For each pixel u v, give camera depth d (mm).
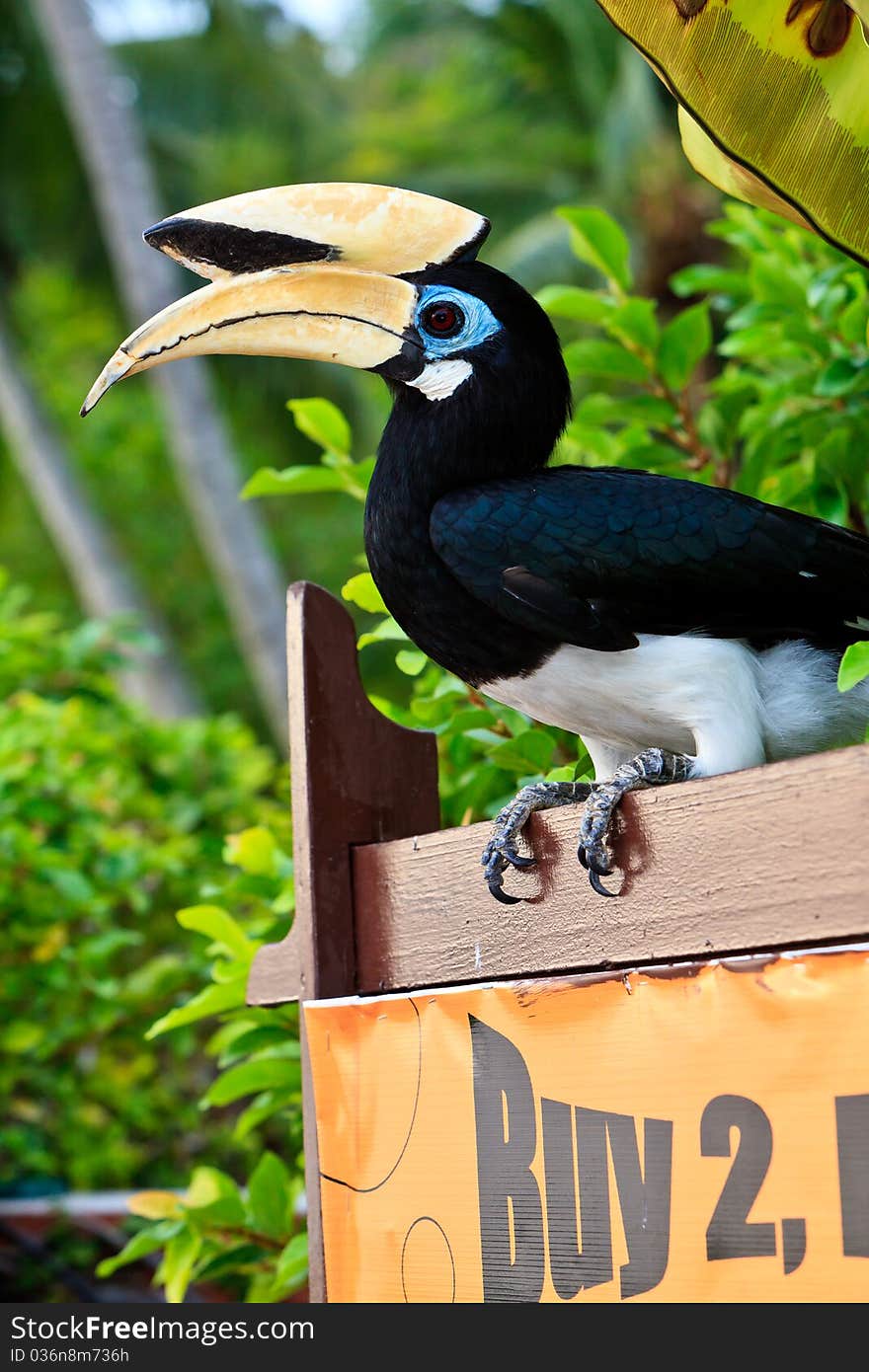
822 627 3734
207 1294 8383
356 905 4027
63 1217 9055
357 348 3893
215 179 26875
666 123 21766
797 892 2973
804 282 5441
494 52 26359
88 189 25125
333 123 28297
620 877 3314
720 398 5195
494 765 4781
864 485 4879
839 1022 2846
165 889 9836
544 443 3986
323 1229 3770
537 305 4035
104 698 10008
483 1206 3410
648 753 3486
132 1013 8969
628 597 3635
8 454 28578
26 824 8453
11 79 24109
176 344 3824
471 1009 3504
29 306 31125
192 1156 10562
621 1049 3186
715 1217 2979
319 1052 3844
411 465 3908
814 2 3229
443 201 3961
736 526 3680
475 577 3691
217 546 22281
